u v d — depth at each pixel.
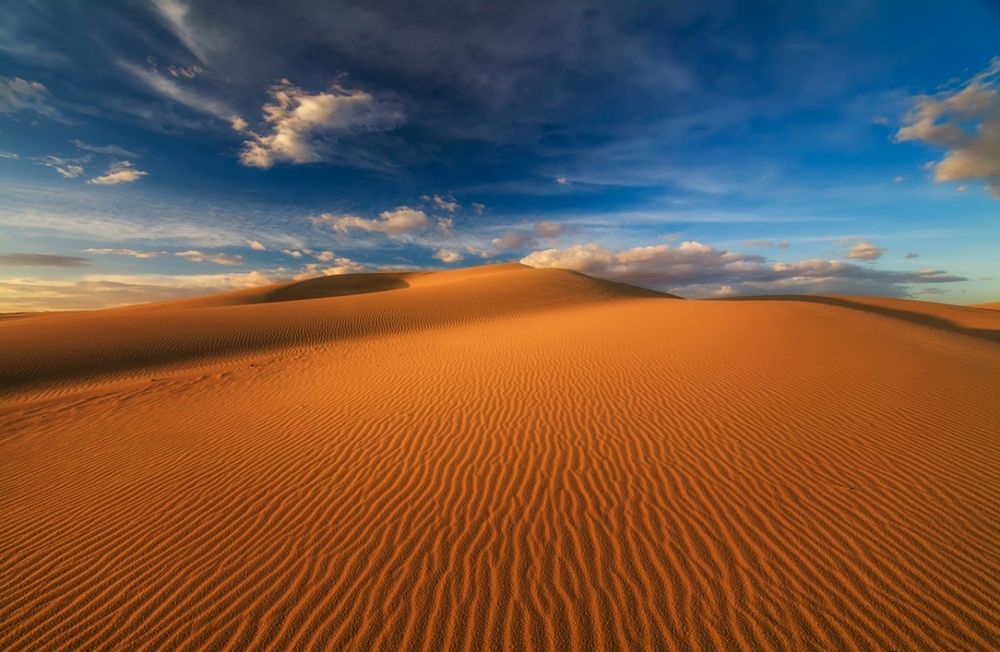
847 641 3.26
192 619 3.67
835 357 10.59
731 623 3.46
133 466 7.02
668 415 7.89
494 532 4.74
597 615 3.59
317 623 3.58
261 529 4.97
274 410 9.85
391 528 4.89
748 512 4.89
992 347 11.88
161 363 18.31
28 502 5.93
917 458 5.89
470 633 3.45
